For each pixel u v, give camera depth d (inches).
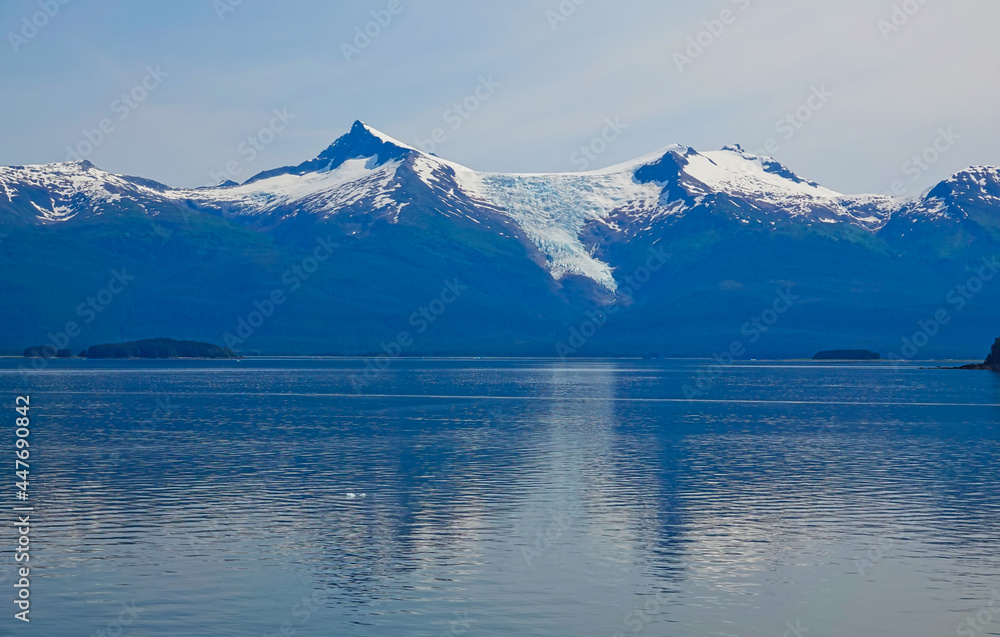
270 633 1186.0
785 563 1469.0
